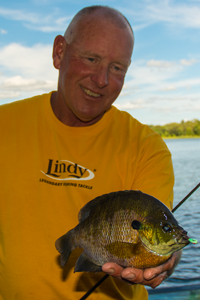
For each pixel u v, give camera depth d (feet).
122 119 6.50
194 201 42.32
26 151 5.83
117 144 6.06
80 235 4.60
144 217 4.28
